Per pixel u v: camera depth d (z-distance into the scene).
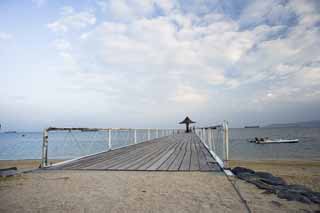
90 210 2.19
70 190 2.87
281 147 22.45
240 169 3.88
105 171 4.04
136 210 2.18
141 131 13.05
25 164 10.49
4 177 3.60
